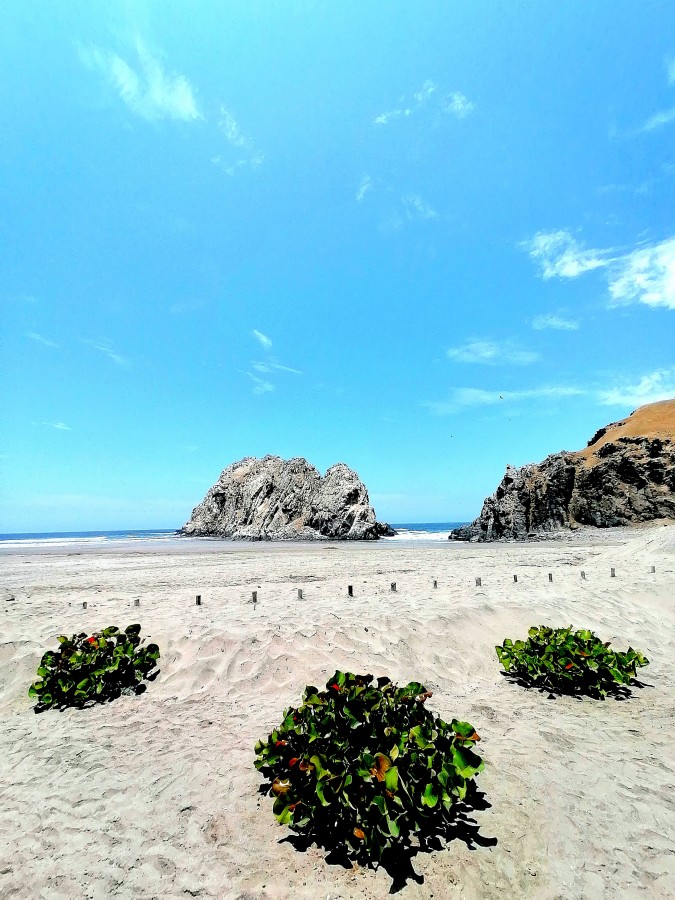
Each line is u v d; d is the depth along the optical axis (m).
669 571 15.81
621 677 6.53
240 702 6.44
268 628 8.40
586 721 5.82
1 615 10.61
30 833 3.82
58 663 6.85
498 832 3.69
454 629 8.80
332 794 3.49
